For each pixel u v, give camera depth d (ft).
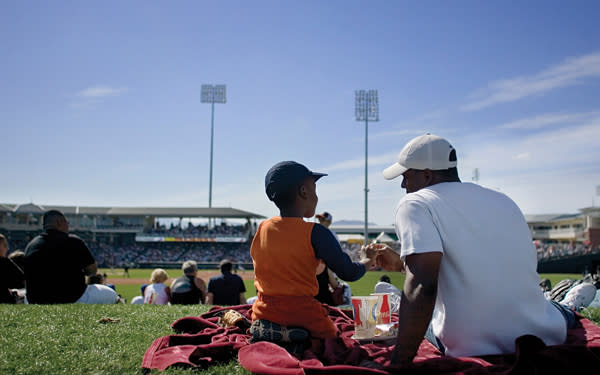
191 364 8.11
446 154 7.84
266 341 8.39
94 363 8.68
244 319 10.98
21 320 13.65
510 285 7.09
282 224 8.82
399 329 6.87
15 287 22.16
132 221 222.89
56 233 20.13
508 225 7.23
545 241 277.44
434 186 7.65
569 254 155.94
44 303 19.72
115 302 22.08
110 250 204.95
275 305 8.61
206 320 11.58
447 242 7.10
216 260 192.85
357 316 9.43
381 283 14.01
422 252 6.85
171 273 147.33
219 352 8.67
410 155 8.00
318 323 8.73
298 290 8.55
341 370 6.56
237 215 204.44
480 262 7.04
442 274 7.41
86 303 19.69
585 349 6.46
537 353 6.28
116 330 12.01
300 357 8.19
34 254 19.53
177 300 25.02
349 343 8.55
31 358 9.16
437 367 6.58
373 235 264.52
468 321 7.22
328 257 8.50
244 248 209.05
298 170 9.09
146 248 208.95
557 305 9.00
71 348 9.98
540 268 141.49
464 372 6.36
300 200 9.06
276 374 6.66
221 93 192.75
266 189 9.27
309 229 8.61
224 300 25.21
